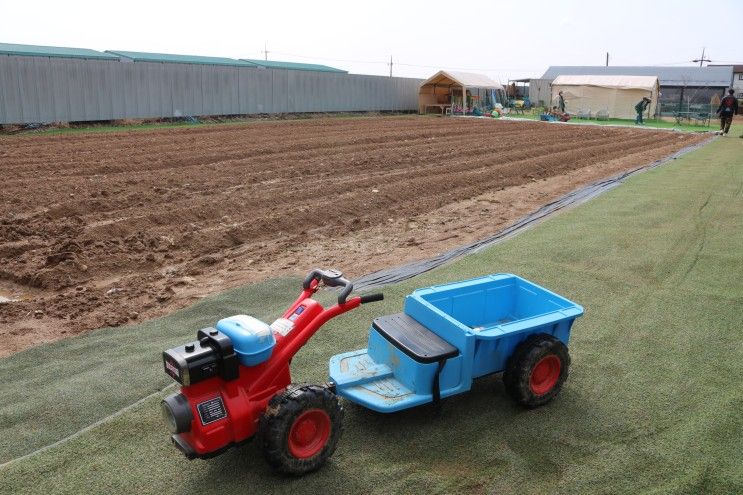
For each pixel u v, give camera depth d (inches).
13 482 130.0
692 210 394.3
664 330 208.1
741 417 155.3
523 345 157.4
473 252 300.7
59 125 862.5
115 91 928.3
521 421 154.1
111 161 557.9
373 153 673.0
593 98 1469.0
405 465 136.0
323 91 1302.9
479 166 616.1
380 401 145.6
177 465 135.9
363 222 384.8
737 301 233.5
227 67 1092.5
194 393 123.5
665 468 136.1
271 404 126.3
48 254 301.3
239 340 125.7
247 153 631.2
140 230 349.1
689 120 1439.5
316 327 138.5
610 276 263.6
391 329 160.7
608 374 178.1
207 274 282.8
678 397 165.5
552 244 312.5
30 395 167.8
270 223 365.7
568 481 131.9
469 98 1529.3
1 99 793.6
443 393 151.3
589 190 481.1
